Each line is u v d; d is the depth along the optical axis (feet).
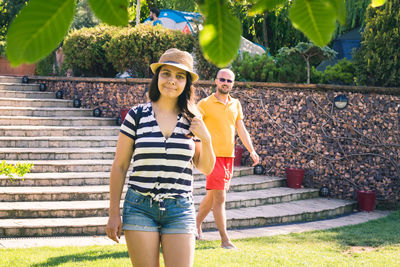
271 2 2.57
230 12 2.38
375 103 35.58
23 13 2.05
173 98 10.30
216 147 20.11
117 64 43.86
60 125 40.32
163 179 9.86
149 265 9.78
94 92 45.11
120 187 10.17
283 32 58.70
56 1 2.07
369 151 35.78
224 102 20.38
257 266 17.95
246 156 39.29
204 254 19.35
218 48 2.36
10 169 14.99
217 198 20.51
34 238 22.71
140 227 9.72
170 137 9.98
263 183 35.32
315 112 37.19
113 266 17.13
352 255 20.94
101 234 23.99
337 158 36.50
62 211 25.18
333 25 2.35
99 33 46.62
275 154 38.42
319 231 26.32
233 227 26.91
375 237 24.90
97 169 32.12
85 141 36.45
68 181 29.43
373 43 36.06
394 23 35.60
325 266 18.60
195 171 33.73
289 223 29.01
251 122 39.14
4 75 50.21
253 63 40.57
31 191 26.96
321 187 36.83
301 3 2.36
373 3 3.68
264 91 38.73
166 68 10.19
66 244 21.57
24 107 42.37
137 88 42.86
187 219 9.98
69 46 46.91
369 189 35.68
